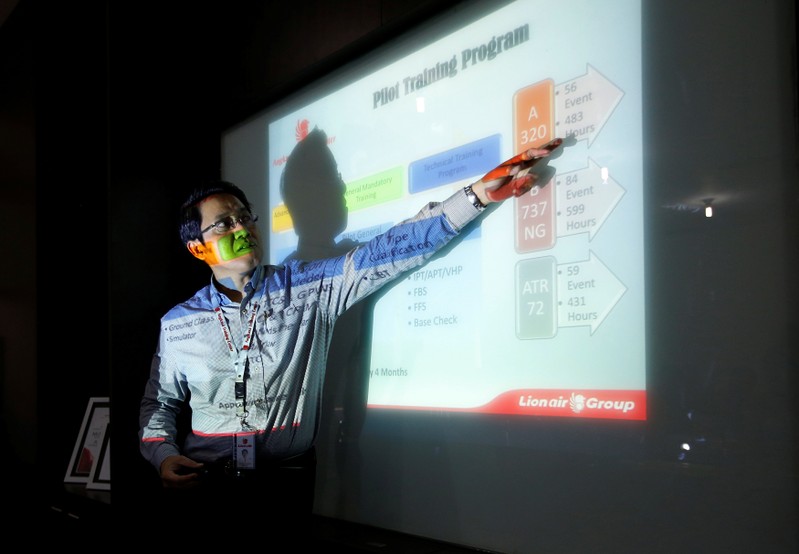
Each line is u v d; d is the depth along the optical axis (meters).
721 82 0.93
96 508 2.21
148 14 2.17
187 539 1.38
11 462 3.11
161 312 2.15
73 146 2.97
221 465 1.38
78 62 2.98
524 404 1.17
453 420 1.30
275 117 1.90
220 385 1.40
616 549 1.03
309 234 1.73
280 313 1.37
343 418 1.58
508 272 1.21
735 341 0.90
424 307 1.37
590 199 1.08
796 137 0.84
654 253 1.00
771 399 0.87
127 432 2.05
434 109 1.38
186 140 2.22
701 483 0.93
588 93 1.10
